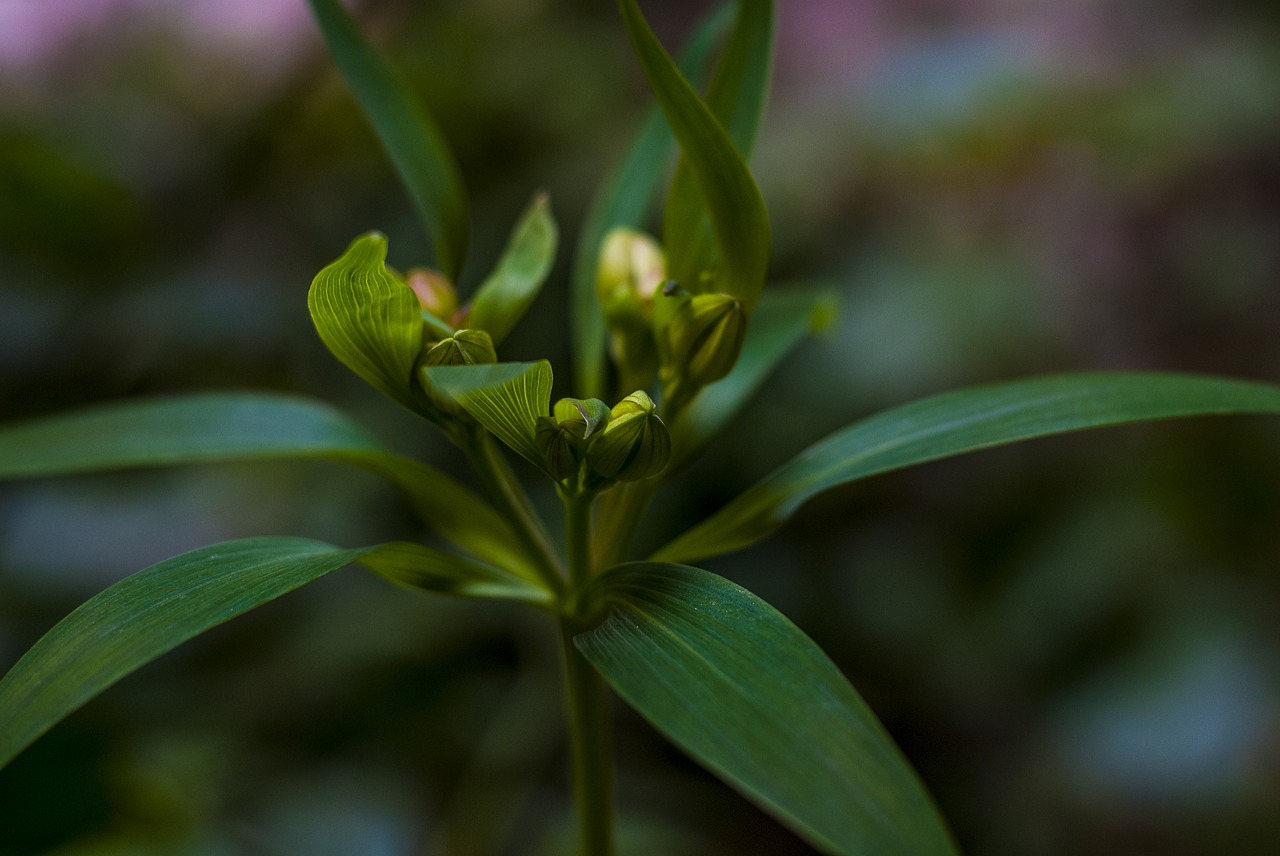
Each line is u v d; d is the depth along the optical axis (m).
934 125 0.64
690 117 0.29
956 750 0.60
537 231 0.31
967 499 0.63
